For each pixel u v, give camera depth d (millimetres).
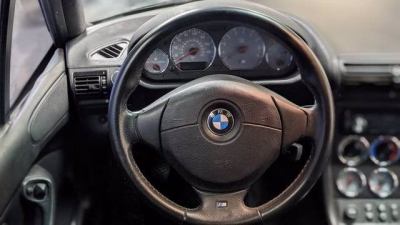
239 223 1464
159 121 1432
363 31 1918
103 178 1942
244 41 1590
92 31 1872
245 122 1416
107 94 1783
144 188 1450
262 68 1614
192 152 1434
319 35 1765
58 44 1847
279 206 1463
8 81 1497
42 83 1686
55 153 1802
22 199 1651
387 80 1719
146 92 1610
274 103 1422
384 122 1809
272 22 1359
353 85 1734
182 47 1587
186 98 1409
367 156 1862
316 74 1396
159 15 1464
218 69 1614
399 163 1865
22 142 1568
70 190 1921
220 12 1347
